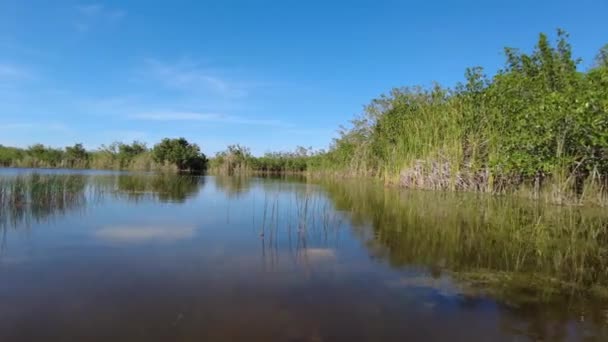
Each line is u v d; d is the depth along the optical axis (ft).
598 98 41.01
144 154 159.43
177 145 164.45
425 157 72.49
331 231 30.27
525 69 63.93
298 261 21.62
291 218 36.58
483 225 33.01
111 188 64.59
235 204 47.09
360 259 22.18
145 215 37.63
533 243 26.32
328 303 15.49
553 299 16.21
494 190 60.34
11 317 13.84
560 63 59.67
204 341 12.30
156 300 15.56
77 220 34.50
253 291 16.71
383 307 15.17
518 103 56.44
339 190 68.69
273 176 140.26
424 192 63.31
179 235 28.35
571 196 46.44
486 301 15.93
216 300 15.65
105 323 13.46
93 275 18.65
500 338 12.82
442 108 74.18
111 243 25.52
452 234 29.25
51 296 15.87
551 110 45.57
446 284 17.95
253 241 26.61
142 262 20.98
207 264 20.76
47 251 23.25
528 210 41.06
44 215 37.27
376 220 35.53
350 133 125.59
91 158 157.79
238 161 164.04
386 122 98.89
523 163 50.29
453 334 13.05
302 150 186.60
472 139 64.28
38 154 148.25
